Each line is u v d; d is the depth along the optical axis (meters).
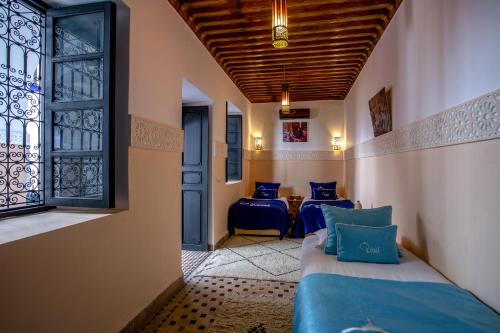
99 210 2.05
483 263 1.60
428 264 2.24
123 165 2.09
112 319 1.93
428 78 2.24
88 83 2.12
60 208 2.10
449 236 1.96
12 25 1.84
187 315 2.40
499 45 1.45
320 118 6.74
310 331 1.35
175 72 2.87
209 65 3.97
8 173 1.83
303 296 1.73
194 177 4.26
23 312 1.33
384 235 2.31
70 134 2.11
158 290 2.53
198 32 3.43
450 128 1.90
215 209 4.31
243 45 3.90
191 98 3.98
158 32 2.53
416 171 2.46
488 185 1.55
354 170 5.31
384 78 3.38
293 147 6.82
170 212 2.76
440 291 1.71
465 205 1.77
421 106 2.37
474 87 1.66
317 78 5.29
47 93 2.02
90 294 1.73
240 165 6.11
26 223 1.63
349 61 4.52
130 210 2.12
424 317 1.42
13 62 1.86
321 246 2.62
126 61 2.09
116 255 1.97
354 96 5.35
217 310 2.48
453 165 1.90
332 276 1.94
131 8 2.12
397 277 1.97
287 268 3.49
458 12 1.82
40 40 2.03
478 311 1.47
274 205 5.13
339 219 2.59
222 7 3.05
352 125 5.57
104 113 1.96
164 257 2.64
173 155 2.82
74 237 1.61
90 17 2.03
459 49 1.81
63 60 2.01
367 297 1.63
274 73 5.05
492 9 1.50
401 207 2.81
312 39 3.73
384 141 3.34
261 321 2.30
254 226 4.93
